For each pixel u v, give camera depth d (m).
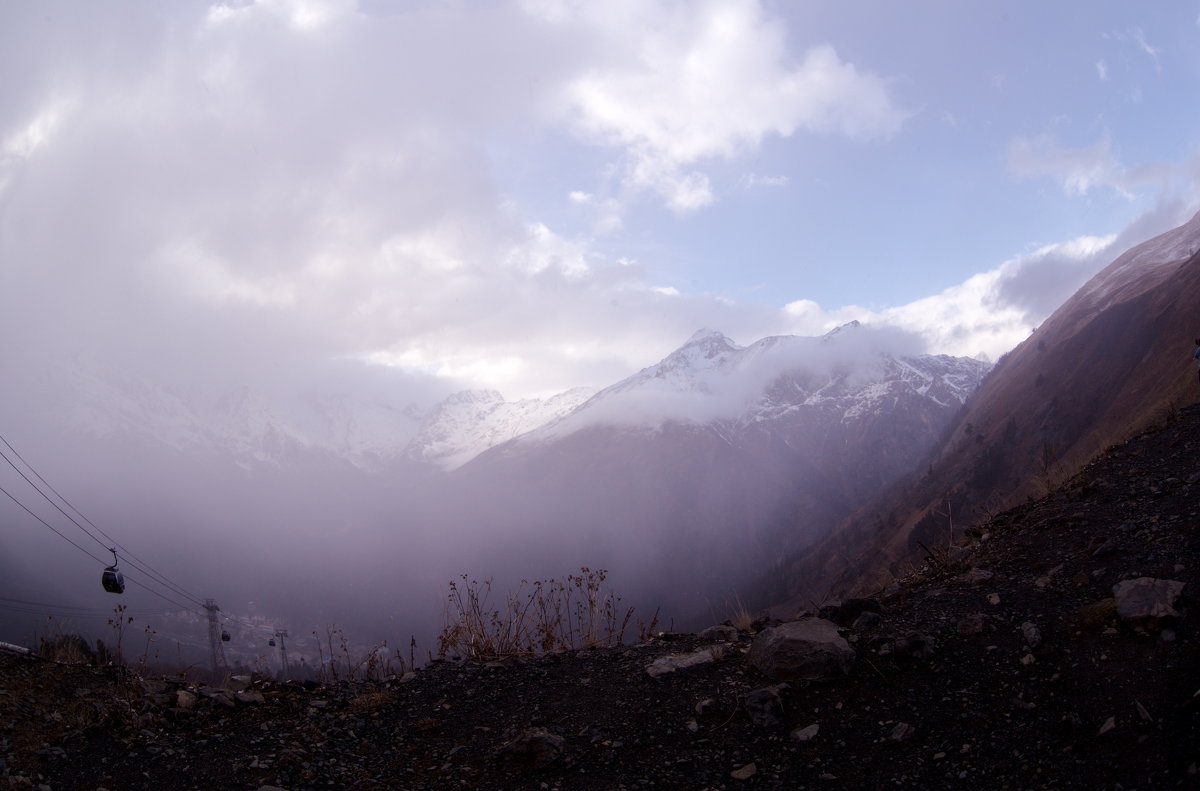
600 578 8.84
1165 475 8.58
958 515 76.75
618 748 5.82
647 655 7.58
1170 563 6.53
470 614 8.83
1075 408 106.12
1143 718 4.98
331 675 8.18
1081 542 7.61
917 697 5.88
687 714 6.20
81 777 5.73
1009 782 4.80
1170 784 4.41
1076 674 5.65
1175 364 77.50
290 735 6.46
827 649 6.39
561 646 8.34
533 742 5.79
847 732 5.63
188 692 7.29
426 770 5.83
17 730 6.25
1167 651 5.50
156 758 6.04
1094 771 4.71
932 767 5.10
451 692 7.24
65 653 8.13
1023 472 99.50
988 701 5.66
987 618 6.72
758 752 5.56
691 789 5.22
